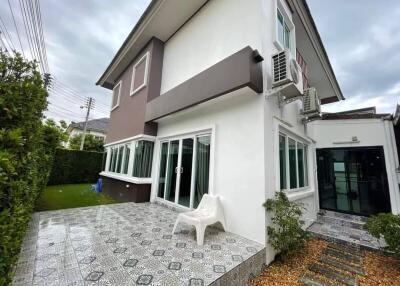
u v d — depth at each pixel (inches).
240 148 160.6
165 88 274.8
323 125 275.3
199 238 131.9
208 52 212.2
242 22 179.5
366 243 161.3
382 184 230.2
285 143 186.2
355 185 248.4
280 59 155.8
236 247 128.0
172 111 215.3
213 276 94.2
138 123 285.6
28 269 96.2
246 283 109.4
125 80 370.6
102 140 871.1
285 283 112.0
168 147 254.1
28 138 76.7
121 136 339.9
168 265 103.6
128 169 292.8
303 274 122.1
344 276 120.3
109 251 118.0
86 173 531.5
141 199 257.9
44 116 97.7
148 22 259.3
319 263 136.2
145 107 272.7
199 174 200.5
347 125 259.8
